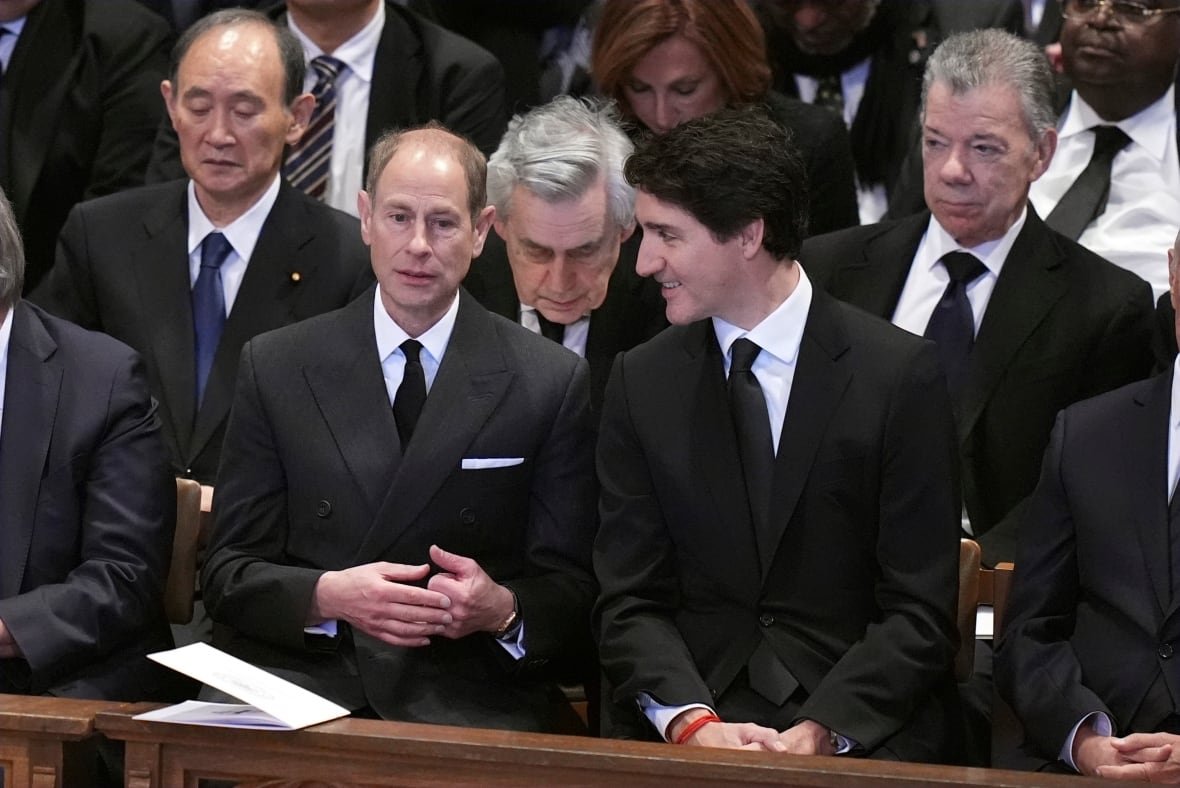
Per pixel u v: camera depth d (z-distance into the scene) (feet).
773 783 29.94
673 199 37.17
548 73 61.52
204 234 49.16
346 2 55.11
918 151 55.77
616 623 38.29
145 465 39.86
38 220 57.57
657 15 51.42
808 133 54.08
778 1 60.80
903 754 36.42
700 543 38.45
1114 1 52.80
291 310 48.26
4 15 57.41
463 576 37.78
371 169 40.01
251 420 39.86
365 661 38.19
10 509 38.65
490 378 39.81
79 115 57.93
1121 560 37.01
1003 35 46.42
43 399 39.24
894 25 60.85
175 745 31.71
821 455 37.81
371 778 31.42
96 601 38.11
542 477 40.55
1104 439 37.96
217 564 39.45
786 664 37.42
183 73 48.26
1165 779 33.71
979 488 45.73
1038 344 45.83
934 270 47.62
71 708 32.09
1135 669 36.37
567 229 44.27
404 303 38.96
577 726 40.68
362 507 39.06
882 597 37.99
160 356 47.98
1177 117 53.67
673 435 38.65
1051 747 36.01
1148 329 46.16
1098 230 54.08
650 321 46.85
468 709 38.24
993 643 39.86
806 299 38.70
